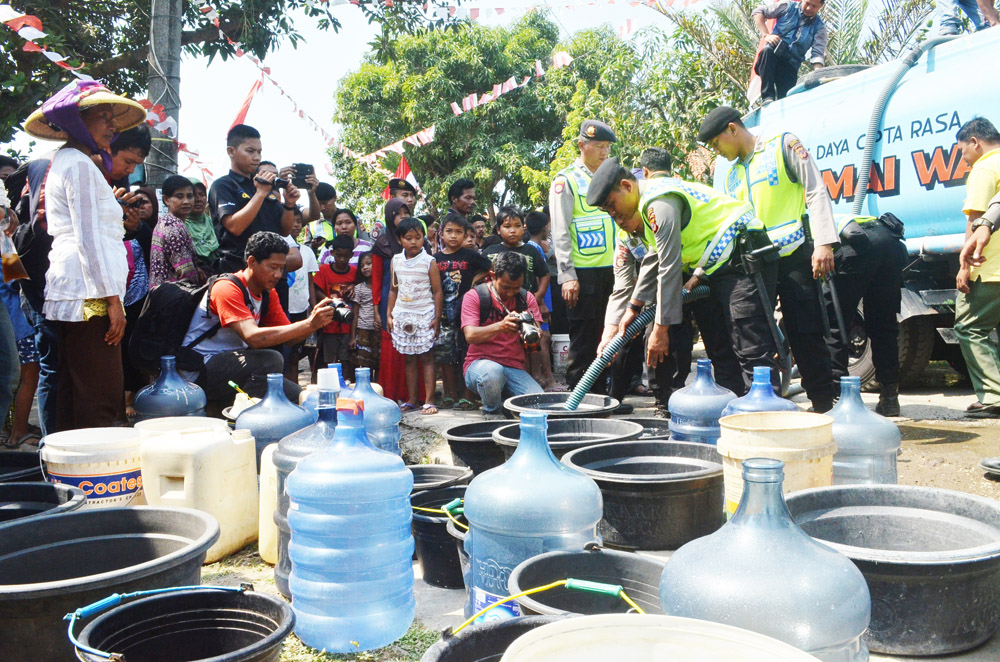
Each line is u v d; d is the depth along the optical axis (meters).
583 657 1.30
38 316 4.09
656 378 4.76
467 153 19.72
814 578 1.53
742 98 12.52
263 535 2.95
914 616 1.95
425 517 2.64
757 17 7.11
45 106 3.69
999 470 3.39
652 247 3.95
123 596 1.81
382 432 3.46
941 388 6.16
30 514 2.63
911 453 3.91
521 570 1.82
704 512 2.66
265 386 4.32
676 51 11.51
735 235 3.84
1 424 3.57
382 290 5.85
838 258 4.57
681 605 1.59
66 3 9.76
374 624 2.24
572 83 18.22
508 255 5.01
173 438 2.99
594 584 1.64
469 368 5.01
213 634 1.86
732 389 4.23
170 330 4.25
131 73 10.35
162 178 6.88
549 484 2.10
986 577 1.98
